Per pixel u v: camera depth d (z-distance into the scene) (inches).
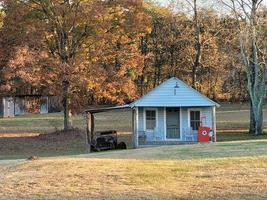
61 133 1502.2
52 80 1395.2
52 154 1155.9
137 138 1417.3
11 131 1835.6
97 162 573.6
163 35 2721.5
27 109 2133.4
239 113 2645.2
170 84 1445.6
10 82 1353.3
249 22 1736.0
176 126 1467.8
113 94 1513.3
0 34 1359.5
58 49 1457.9
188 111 1469.0
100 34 1432.1
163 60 2847.0
